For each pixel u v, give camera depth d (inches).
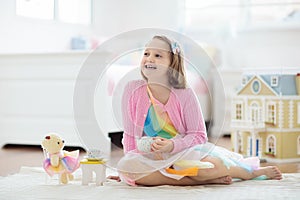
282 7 178.4
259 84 106.8
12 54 131.6
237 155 78.5
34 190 67.4
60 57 126.5
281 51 176.1
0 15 139.2
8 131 133.5
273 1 179.2
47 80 128.8
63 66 126.5
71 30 170.2
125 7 194.2
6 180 76.5
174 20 188.9
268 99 104.7
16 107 132.7
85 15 179.0
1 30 139.5
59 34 164.7
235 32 181.3
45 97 129.3
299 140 104.4
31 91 130.8
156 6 190.7
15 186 70.9
